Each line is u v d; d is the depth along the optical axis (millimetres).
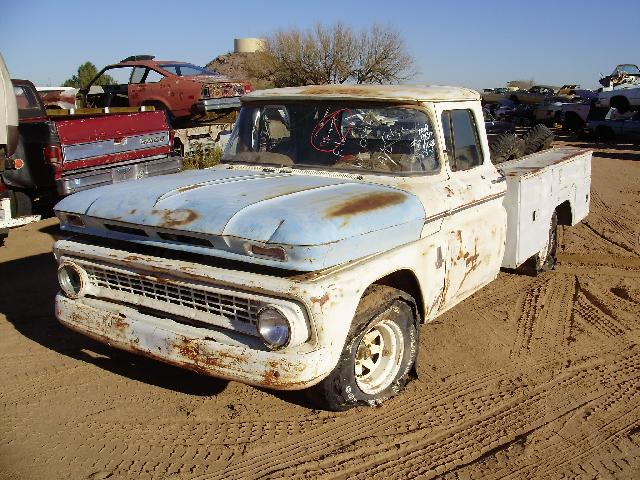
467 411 4301
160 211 3885
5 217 7660
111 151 9023
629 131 22953
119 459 3664
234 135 5316
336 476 3547
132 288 4102
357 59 34250
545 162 6750
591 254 8383
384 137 4695
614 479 3613
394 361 4344
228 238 3578
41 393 4410
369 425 4074
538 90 36656
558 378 4832
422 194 4395
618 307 6363
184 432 3957
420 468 3650
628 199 12383
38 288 6688
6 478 3455
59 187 8367
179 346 3754
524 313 6172
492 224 5262
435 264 4449
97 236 4309
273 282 3502
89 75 32250
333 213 3686
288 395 4445
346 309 3600
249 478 3510
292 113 5023
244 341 3621
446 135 4789
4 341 5281
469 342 5449
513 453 3812
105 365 4867
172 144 10156
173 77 14969
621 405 4438
